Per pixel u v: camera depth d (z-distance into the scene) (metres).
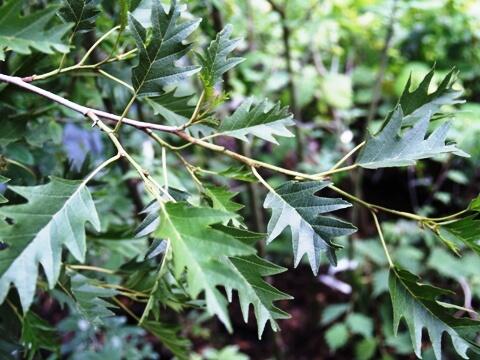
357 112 1.29
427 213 1.32
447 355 1.04
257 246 0.94
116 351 0.86
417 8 1.17
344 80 1.31
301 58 1.40
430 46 1.42
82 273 0.50
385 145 0.33
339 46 1.53
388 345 1.16
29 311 0.41
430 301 0.32
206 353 1.09
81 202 0.28
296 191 0.32
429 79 0.36
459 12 1.27
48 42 0.27
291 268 1.35
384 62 1.18
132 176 0.67
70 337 1.02
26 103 0.50
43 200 0.28
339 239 1.17
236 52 1.15
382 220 1.44
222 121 0.35
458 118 1.14
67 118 0.65
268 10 1.30
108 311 0.41
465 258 1.15
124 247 0.55
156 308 0.36
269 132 0.35
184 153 1.08
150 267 0.43
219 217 0.26
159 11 0.32
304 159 1.22
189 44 0.33
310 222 0.32
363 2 1.28
